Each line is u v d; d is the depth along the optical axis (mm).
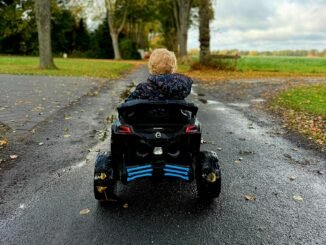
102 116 3463
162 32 27672
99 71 9203
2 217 1470
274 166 2139
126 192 1724
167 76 1532
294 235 1364
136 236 1340
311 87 6133
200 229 1396
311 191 1780
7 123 3086
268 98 4980
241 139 2752
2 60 14398
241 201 1648
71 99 4488
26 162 2131
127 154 1541
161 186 1797
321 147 2527
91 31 27172
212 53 11219
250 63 15156
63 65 11617
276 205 1615
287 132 2990
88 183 1839
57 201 1625
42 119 3279
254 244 1298
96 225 1417
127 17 24422
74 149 2400
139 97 1552
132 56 24469
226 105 4398
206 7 10328
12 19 21844
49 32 9266
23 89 5277
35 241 1300
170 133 1470
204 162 1565
